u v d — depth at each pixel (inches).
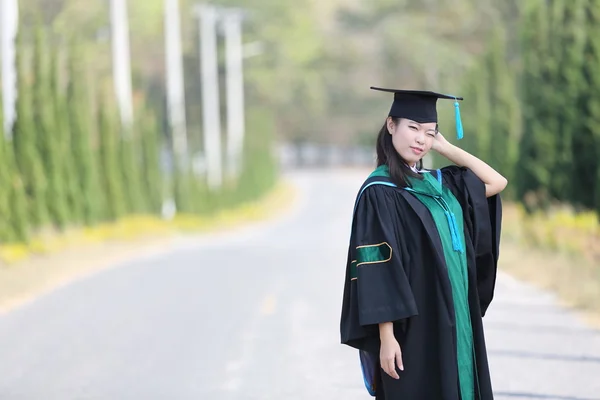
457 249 283.3
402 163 289.0
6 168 1042.7
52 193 1230.3
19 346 603.8
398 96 289.1
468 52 3405.5
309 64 4766.2
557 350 566.6
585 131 992.2
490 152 1510.8
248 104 4345.5
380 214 280.2
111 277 983.6
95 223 1382.9
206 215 2343.8
